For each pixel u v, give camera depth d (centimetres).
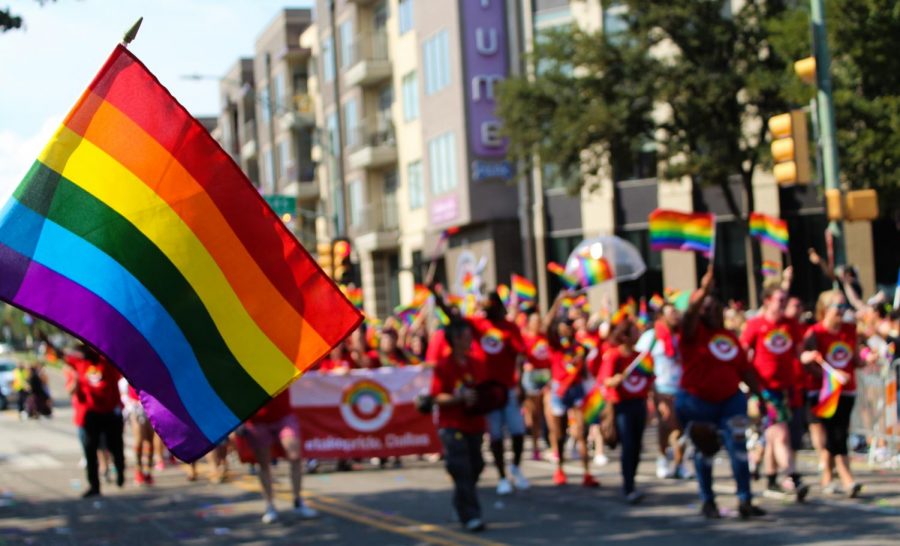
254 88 11219
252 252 796
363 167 8088
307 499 2277
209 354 794
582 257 2548
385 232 7838
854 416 2548
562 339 2459
